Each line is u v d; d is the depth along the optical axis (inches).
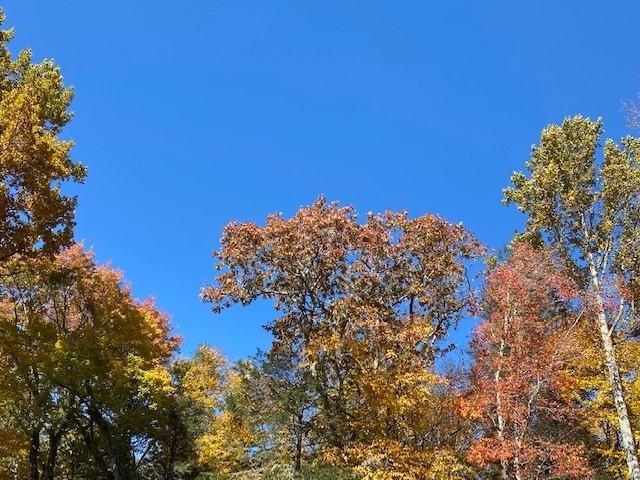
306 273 811.4
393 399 716.0
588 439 882.1
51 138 525.0
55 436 770.2
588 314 861.2
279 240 808.3
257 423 746.2
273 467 666.2
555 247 933.8
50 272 732.0
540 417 823.1
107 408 765.9
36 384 693.3
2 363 652.7
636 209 896.9
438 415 805.9
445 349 885.2
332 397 764.6
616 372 792.3
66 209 531.5
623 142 949.8
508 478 721.6
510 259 901.8
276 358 733.3
